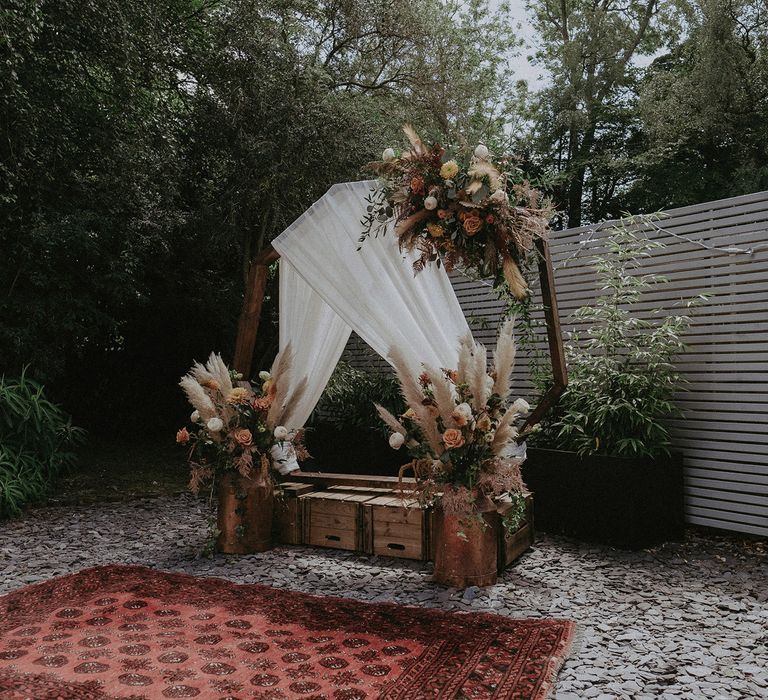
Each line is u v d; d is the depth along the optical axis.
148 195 7.76
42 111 6.50
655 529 4.66
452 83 10.57
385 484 4.74
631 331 5.27
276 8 8.73
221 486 4.47
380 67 10.05
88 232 7.25
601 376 5.03
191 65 8.23
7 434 6.22
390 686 2.52
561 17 19.19
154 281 9.52
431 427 3.75
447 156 3.86
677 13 17.30
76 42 6.66
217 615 3.28
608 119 17.84
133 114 7.36
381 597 3.63
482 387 3.78
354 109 8.38
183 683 2.55
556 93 17.84
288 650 2.86
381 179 4.13
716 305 4.80
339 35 9.59
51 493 6.33
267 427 4.52
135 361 10.24
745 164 14.36
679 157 15.92
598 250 5.41
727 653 2.86
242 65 8.12
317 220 4.54
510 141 15.36
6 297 6.96
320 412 7.21
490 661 2.72
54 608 3.37
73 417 9.76
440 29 10.36
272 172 7.85
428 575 3.99
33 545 4.74
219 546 4.50
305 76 8.20
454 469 3.75
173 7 8.43
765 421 4.54
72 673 2.62
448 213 3.79
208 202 8.47
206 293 9.50
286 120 7.98
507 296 4.62
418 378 4.25
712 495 4.80
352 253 4.45
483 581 3.77
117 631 3.08
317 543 4.58
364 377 6.94
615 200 17.69
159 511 5.84
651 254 5.17
